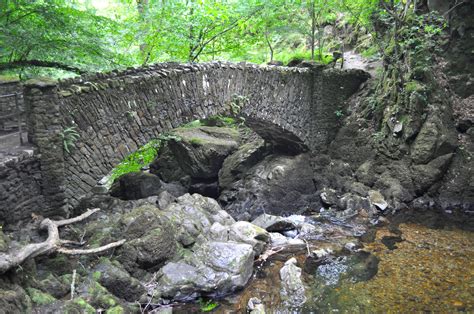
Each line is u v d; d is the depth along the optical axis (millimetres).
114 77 8664
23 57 9641
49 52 9172
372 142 12766
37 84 7012
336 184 13000
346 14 18047
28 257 5723
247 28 15156
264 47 19750
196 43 13867
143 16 12352
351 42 17938
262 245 8789
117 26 11086
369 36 16844
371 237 9805
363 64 15555
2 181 6469
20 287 5180
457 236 9641
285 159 13133
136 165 13883
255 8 13977
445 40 12711
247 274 7664
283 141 13656
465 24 12383
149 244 7320
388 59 13188
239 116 11523
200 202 9805
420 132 11852
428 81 11969
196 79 9945
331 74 13320
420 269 7992
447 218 10844
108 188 12523
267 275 7949
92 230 7750
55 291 5910
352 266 8273
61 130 7406
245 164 13453
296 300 7035
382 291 7227
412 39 12094
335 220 11172
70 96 7555
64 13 9234
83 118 7816
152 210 8078
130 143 8719
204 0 12141
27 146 7316
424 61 12227
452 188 11594
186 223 8523
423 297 6961
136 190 10758
